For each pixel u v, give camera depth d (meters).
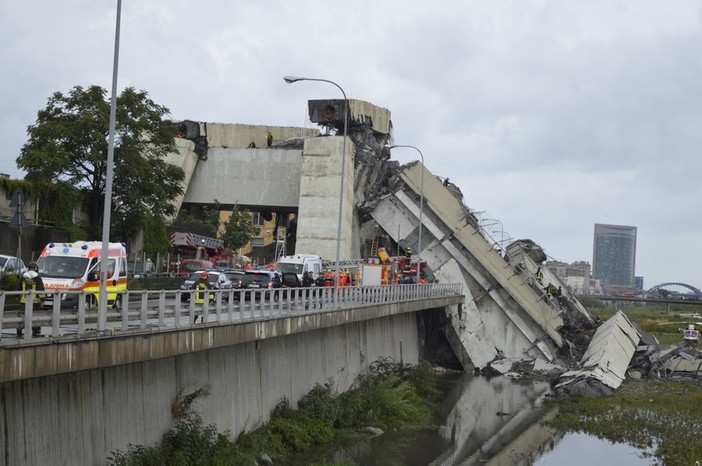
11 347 16.23
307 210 76.50
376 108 85.12
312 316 35.31
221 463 25.53
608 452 39.03
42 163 48.31
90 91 50.69
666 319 145.50
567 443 41.03
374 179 81.62
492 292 74.69
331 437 36.16
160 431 24.55
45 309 27.52
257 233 87.31
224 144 89.44
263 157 85.56
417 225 78.44
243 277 43.75
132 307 31.77
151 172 53.50
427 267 76.00
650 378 68.12
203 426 26.80
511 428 44.69
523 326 73.62
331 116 81.12
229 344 26.72
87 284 28.34
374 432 39.94
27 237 46.19
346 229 75.00
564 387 58.19
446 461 35.94
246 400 30.92
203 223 81.38
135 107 52.06
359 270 60.72
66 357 17.95
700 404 53.41
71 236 50.00
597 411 50.22
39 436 18.77
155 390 24.30
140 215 53.72
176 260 66.00
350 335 45.94
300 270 51.78
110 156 20.33
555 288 88.06
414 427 43.19
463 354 69.81
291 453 32.34
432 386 56.59
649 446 40.69
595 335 82.31
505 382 65.06
